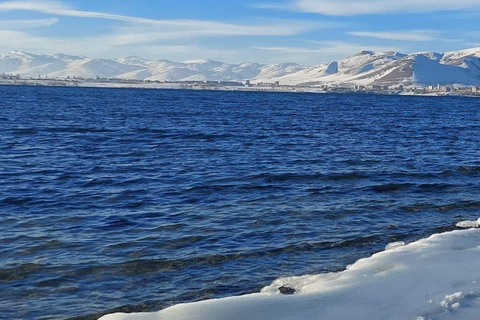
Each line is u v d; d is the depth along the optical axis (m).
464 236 14.92
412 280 11.24
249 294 10.79
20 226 16.12
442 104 160.75
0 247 14.09
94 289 11.57
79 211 18.06
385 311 9.66
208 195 20.78
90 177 24.03
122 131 44.84
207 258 13.53
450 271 11.82
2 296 11.13
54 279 12.05
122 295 11.27
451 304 9.90
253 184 22.91
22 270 12.53
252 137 42.44
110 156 30.44
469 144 41.50
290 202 19.77
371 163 29.42
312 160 30.11
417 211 18.94
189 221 16.94
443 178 25.30
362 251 14.33
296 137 43.44
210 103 116.69
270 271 12.71
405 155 33.31
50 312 10.45
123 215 17.59
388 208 19.23
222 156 31.22
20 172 24.83
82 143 36.09
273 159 30.30
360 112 93.44
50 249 14.04
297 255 13.91
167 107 91.69
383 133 49.66
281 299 10.25
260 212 18.17
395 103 157.88
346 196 21.05
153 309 10.65
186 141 38.62
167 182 23.14
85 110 75.31
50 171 25.27
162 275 12.41
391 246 14.62
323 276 11.75
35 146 33.84
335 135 46.25
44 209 18.28
